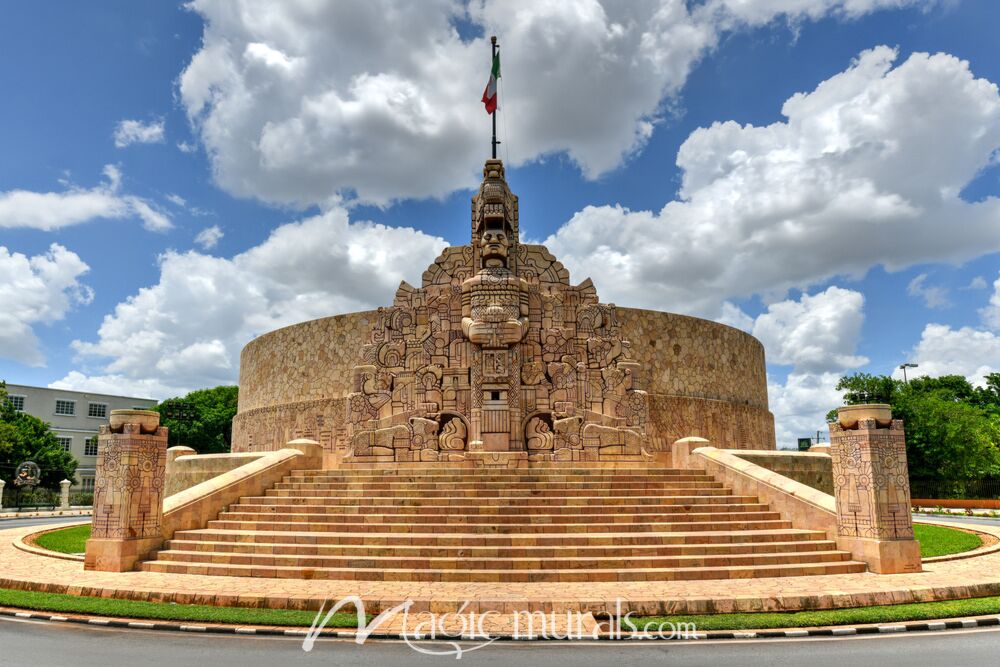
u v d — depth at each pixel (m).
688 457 21.36
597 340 24.70
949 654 8.66
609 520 16.17
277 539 15.33
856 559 14.73
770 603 11.17
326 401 33.47
